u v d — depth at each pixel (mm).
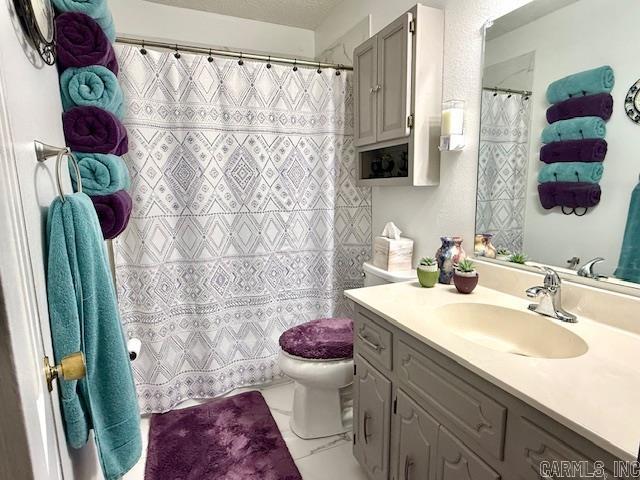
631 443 563
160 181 1782
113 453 826
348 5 2219
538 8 1180
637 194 977
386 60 1635
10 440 396
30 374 446
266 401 2033
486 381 811
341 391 1801
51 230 670
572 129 1113
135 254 1782
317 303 2199
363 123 1853
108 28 1181
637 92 954
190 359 1979
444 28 1532
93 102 1071
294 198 2070
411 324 1062
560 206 1169
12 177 460
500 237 1383
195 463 1562
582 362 823
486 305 1227
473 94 1438
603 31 1015
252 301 2061
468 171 1495
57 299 663
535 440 707
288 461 1573
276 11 2408
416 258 1836
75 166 842
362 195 2197
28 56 673
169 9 2311
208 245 1892
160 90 1742
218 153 1874
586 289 1089
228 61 1839
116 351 824
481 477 839
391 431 1203
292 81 1973
